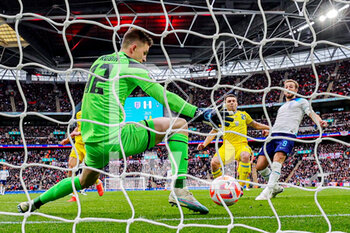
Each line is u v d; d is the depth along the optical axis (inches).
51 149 1427.2
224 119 116.8
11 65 1359.5
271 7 924.6
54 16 886.4
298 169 1181.7
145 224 113.4
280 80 1476.4
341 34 1226.6
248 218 124.9
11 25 940.6
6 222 122.9
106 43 1241.4
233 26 1100.5
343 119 1267.2
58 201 262.8
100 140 117.3
